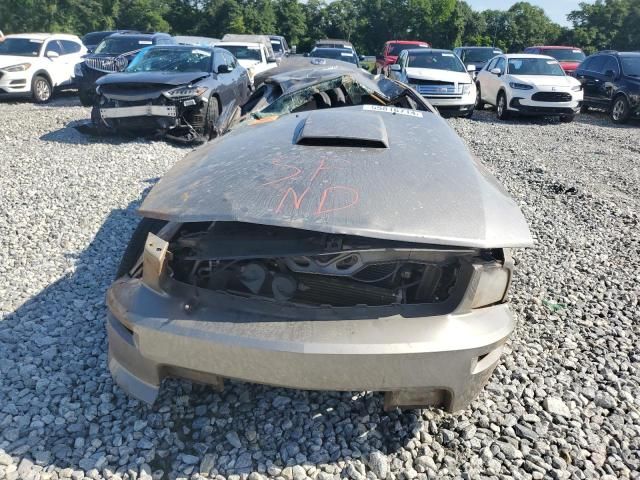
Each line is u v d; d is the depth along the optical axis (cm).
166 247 224
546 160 848
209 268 242
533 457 238
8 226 479
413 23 6631
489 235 221
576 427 259
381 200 227
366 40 6919
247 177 244
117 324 238
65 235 464
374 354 203
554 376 296
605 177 757
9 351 300
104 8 5166
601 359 312
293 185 236
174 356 216
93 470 226
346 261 229
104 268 404
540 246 480
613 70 1345
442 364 211
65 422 252
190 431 249
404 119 338
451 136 320
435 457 239
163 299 223
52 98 1420
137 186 610
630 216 564
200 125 830
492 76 1391
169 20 6050
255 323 211
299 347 203
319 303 235
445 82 1248
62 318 334
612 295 394
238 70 1035
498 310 234
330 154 265
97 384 276
